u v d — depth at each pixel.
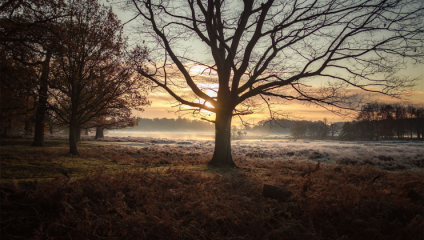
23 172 7.62
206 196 5.03
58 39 13.43
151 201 4.70
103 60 15.55
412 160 17.64
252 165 13.38
